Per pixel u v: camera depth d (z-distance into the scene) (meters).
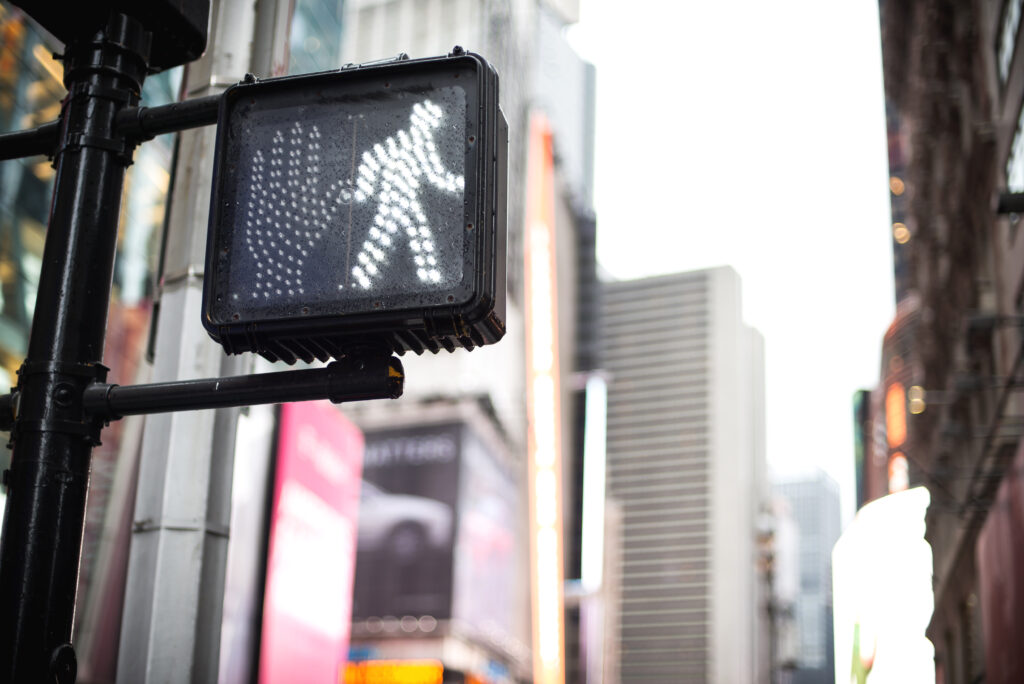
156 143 47.59
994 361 28.94
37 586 4.02
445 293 3.85
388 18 157.38
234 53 10.36
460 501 111.75
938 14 32.62
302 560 39.78
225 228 4.12
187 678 8.92
